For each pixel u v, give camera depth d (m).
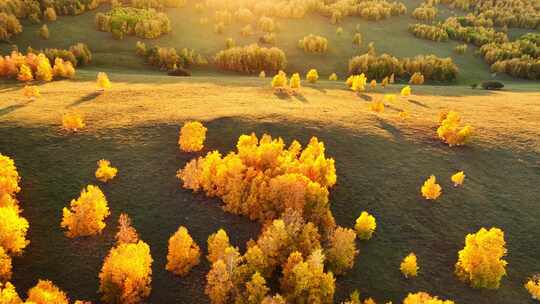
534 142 59.56
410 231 42.59
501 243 35.72
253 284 31.95
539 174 52.66
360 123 60.22
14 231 34.56
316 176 43.09
